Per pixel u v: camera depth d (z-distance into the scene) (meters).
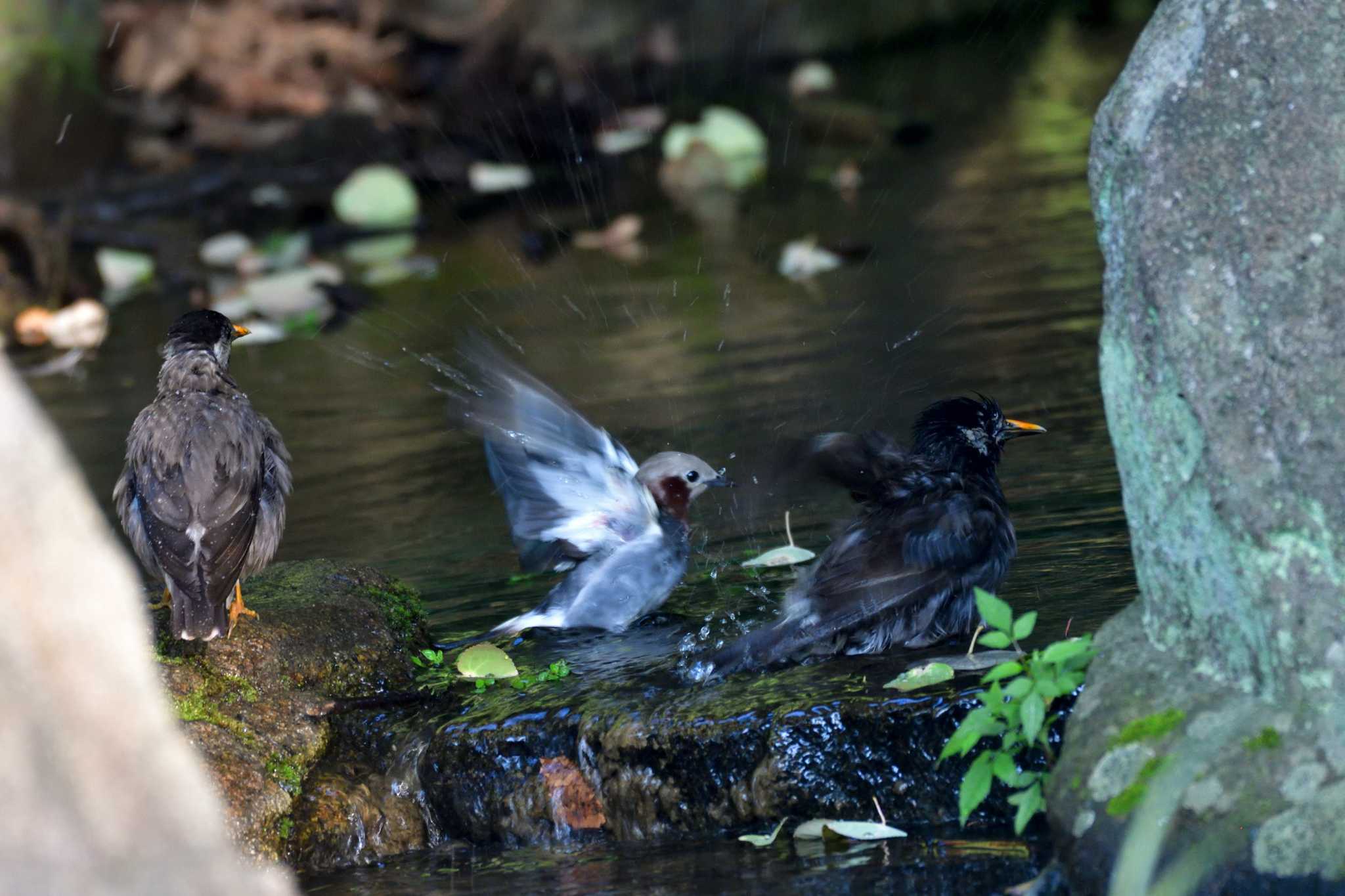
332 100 31.47
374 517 13.99
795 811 8.12
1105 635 7.54
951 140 28.62
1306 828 6.04
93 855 4.18
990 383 15.56
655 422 15.45
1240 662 6.69
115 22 31.02
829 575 9.12
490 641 10.68
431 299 22.19
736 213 25.22
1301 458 6.50
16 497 4.18
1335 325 6.62
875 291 19.70
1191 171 6.99
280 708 9.41
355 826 8.83
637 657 9.93
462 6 32.88
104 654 4.29
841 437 9.79
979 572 9.19
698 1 33.84
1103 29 36.81
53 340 22.11
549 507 11.21
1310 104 6.89
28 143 27.06
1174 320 6.89
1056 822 6.81
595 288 21.62
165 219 26.66
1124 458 7.36
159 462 9.41
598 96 32.50
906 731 7.96
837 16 35.31
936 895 6.94
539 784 8.73
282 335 21.42
